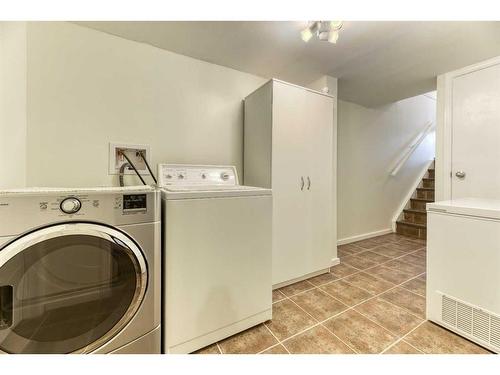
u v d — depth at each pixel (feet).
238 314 4.50
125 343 3.44
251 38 5.70
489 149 7.04
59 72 5.02
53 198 2.96
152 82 6.04
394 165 12.67
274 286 6.34
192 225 4.02
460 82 7.52
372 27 5.28
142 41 5.82
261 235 4.83
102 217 3.23
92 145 5.38
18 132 4.74
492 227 3.96
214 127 6.99
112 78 5.56
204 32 5.46
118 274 3.44
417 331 4.54
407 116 13.15
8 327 2.84
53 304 3.05
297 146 6.70
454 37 5.74
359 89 9.20
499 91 6.79
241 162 7.47
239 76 7.39
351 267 7.89
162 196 3.93
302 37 5.23
